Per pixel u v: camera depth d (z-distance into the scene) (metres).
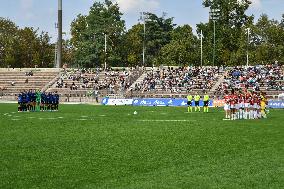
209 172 15.73
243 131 30.31
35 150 20.95
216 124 36.31
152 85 91.88
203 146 22.39
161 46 150.75
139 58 143.88
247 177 14.87
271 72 89.81
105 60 129.00
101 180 14.48
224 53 119.19
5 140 24.89
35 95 57.97
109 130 30.92
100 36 139.12
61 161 17.97
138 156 19.23
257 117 44.09
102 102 82.62
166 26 153.88
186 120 40.88
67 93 96.12
